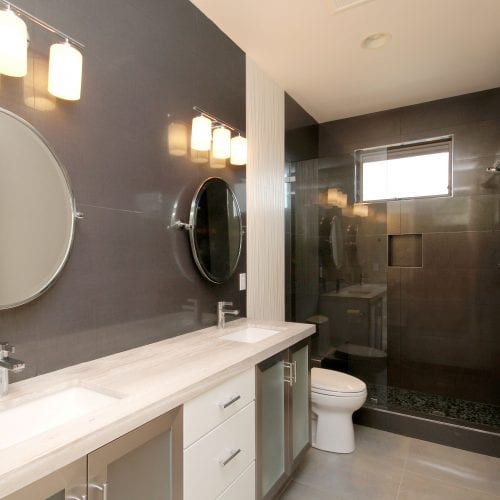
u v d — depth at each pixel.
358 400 2.27
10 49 0.97
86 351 1.25
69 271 1.20
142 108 1.50
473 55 2.36
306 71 2.55
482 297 2.91
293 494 1.88
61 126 1.18
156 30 1.58
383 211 3.11
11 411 0.92
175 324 1.67
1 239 1.02
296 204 3.04
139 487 0.90
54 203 1.15
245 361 1.33
